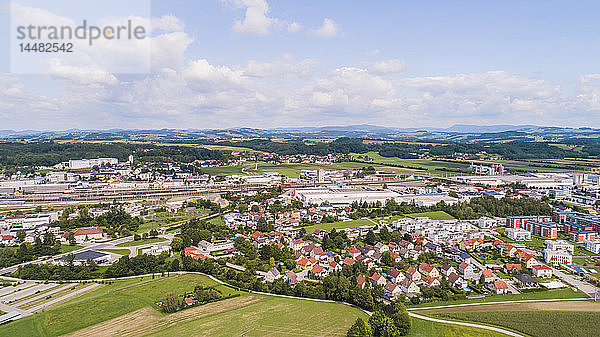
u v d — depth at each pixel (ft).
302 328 552.82
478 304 634.02
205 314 595.06
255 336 529.45
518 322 564.71
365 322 560.61
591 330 540.93
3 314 597.52
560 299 648.38
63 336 533.55
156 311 604.90
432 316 590.96
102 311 602.44
